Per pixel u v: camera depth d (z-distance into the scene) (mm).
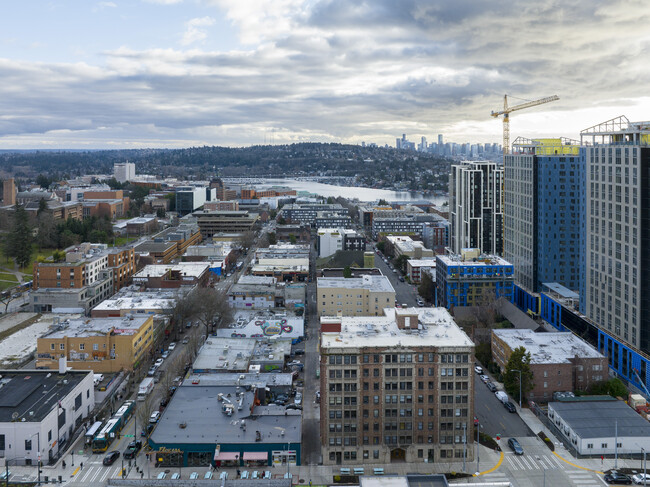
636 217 187375
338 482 138125
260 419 158500
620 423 154750
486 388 193625
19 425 144875
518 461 146000
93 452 151500
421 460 146875
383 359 144875
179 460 145000
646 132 188000
